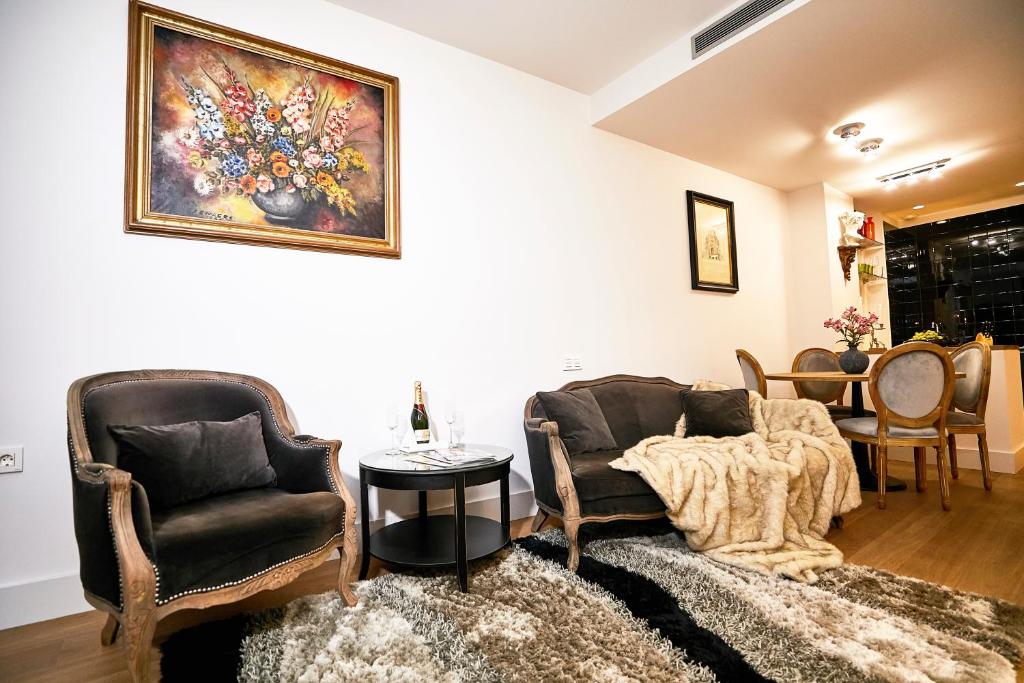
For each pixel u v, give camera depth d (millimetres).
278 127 2463
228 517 1552
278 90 2475
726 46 2820
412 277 2822
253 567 1536
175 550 1396
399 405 2730
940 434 3020
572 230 3555
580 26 2934
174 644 1608
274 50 2471
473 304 3039
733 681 1374
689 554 2330
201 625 1732
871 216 6168
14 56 1932
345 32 2703
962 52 2881
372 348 2670
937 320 6297
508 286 3199
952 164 4562
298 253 2492
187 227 2205
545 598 1891
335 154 2609
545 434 2424
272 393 2227
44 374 1936
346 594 1860
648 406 3266
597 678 1398
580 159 3648
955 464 3850
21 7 1953
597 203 3715
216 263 2291
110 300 2062
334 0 2648
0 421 1858
